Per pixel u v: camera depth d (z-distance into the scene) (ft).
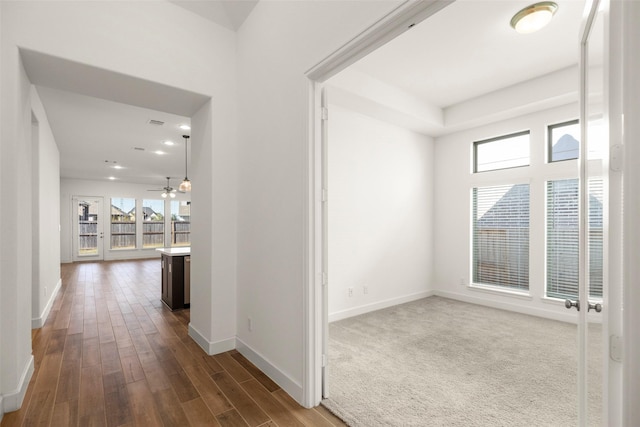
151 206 36.60
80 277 22.91
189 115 11.07
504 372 8.23
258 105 8.63
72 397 6.95
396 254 15.39
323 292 7.00
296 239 7.04
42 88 11.30
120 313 13.70
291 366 7.12
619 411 2.80
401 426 5.99
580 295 4.27
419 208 16.60
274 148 7.90
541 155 13.38
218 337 9.36
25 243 7.34
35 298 11.71
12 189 6.46
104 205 33.65
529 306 13.61
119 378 7.80
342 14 5.85
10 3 6.59
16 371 6.51
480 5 8.23
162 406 6.64
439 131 16.31
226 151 9.61
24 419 6.16
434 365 8.64
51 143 15.96
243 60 9.43
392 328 11.79
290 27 7.35
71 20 7.24
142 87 8.69
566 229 12.77
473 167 16.02
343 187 13.30
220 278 9.41
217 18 9.44
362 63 11.20
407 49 10.28
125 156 22.13
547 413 6.43
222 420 6.18
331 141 12.89
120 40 7.88
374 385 7.54
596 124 3.70
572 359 9.03
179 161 23.77
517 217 14.33
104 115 14.16
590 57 4.02
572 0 8.02
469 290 15.78
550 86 11.93
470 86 13.12
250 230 8.94
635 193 2.53
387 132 15.03
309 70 6.67
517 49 10.28
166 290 15.28
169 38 8.65
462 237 16.16
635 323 2.52
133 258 35.14
